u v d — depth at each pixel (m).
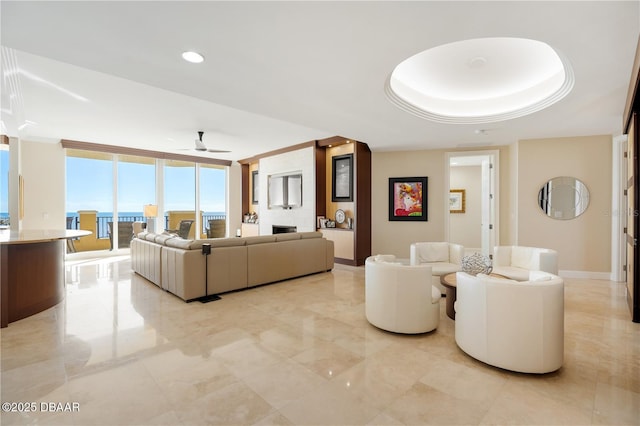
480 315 2.30
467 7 1.87
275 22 2.03
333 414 1.77
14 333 2.85
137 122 5.23
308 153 6.95
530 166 5.30
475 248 8.32
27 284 3.26
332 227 6.73
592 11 1.89
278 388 2.02
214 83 2.98
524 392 1.99
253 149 7.80
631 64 2.56
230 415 1.76
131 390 1.99
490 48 2.92
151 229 7.84
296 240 5.09
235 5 1.85
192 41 2.26
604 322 3.21
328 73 2.77
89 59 2.52
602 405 1.86
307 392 1.98
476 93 4.07
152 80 2.92
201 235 9.01
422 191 6.26
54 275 3.65
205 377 2.14
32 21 2.00
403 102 3.69
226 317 3.29
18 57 2.97
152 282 4.71
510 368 2.19
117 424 1.68
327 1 1.82
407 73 3.46
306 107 3.67
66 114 4.78
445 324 3.19
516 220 5.42
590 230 5.01
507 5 1.85
